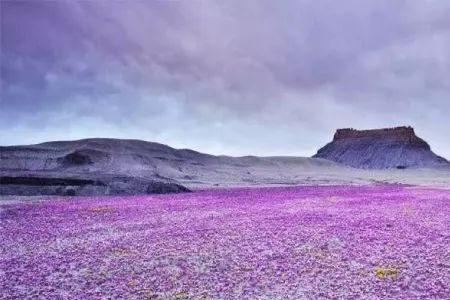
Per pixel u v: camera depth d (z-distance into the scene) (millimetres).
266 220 24656
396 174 165125
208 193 48719
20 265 14461
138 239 18859
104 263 14758
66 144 105562
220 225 22703
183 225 22766
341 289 12016
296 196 43906
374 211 29344
